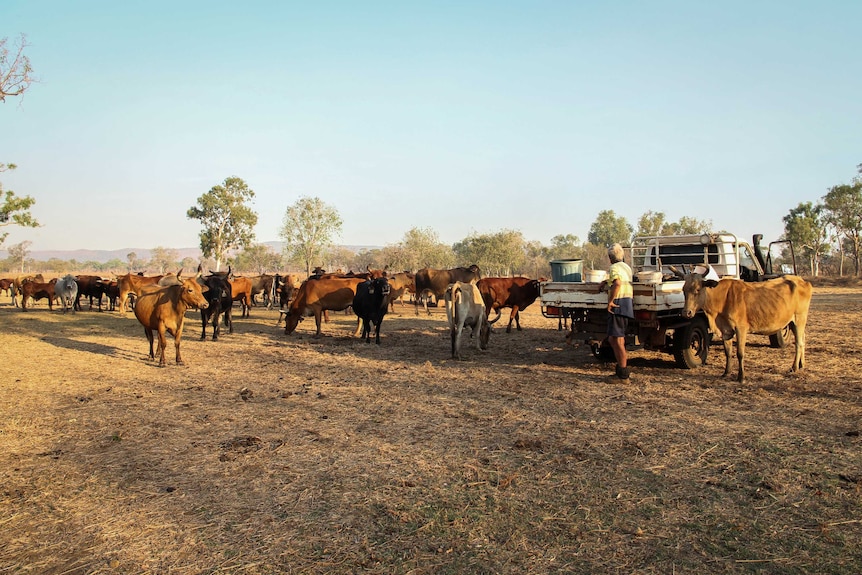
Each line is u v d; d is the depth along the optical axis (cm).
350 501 459
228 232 6912
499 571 351
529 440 602
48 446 615
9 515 443
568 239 9100
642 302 917
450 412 731
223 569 360
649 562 359
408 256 5997
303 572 354
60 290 2573
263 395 851
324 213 5975
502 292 1534
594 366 1041
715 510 432
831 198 5572
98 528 419
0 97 1506
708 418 678
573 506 443
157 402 812
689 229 6569
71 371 1062
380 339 1485
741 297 867
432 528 409
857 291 3644
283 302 1992
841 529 396
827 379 884
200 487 494
